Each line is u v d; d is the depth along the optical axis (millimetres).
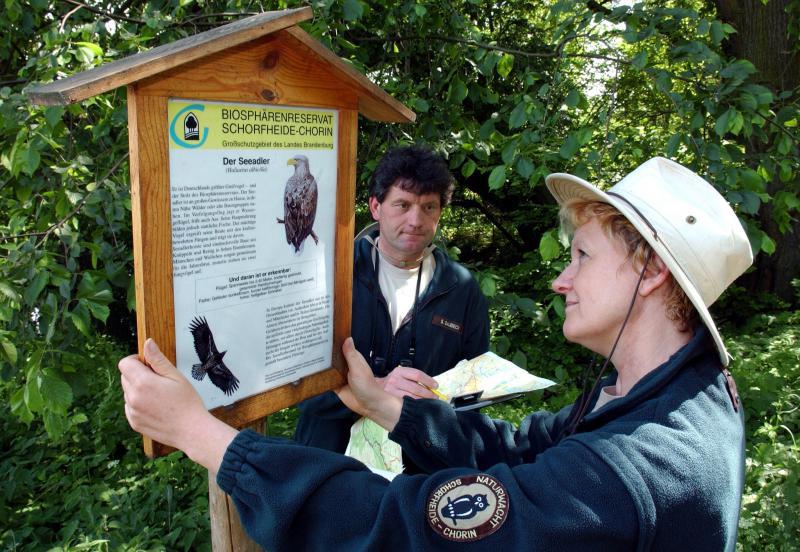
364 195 3967
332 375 1403
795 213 6797
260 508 976
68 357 2420
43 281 2207
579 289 1224
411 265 2291
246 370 1216
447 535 923
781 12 5715
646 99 5453
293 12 1106
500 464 1021
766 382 4629
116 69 952
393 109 1377
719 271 1135
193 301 1104
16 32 3414
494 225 9906
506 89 4500
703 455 983
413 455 1431
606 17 2867
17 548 3191
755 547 2738
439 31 3719
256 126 1149
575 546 890
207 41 999
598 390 1361
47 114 2369
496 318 5945
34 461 4031
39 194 2658
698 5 6523
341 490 989
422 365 2246
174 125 1027
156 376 1048
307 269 1299
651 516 896
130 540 2963
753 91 2822
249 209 1162
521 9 5113
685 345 1154
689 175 1190
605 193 1204
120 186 2582
